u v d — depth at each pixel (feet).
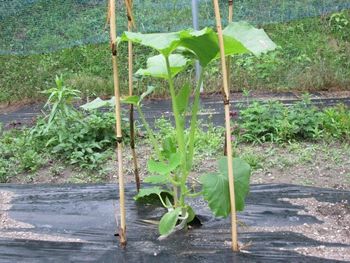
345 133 8.40
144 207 5.75
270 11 14.02
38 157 7.88
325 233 5.07
